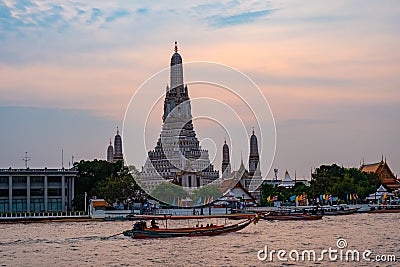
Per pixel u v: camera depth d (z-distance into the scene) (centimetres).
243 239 11388
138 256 9331
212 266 8406
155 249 10025
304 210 18038
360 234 12344
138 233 11550
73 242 11194
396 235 12112
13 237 12506
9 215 18738
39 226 16338
